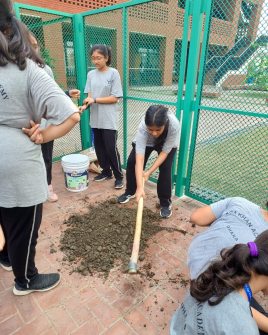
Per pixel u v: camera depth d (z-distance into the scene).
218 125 2.92
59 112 1.30
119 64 3.67
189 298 1.07
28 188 1.39
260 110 2.43
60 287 1.95
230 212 1.39
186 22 2.59
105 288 1.95
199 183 3.36
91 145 4.46
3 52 1.14
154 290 1.95
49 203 3.07
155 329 1.66
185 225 2.72
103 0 8.27
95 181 3.71
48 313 1.75
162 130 2.25
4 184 1.34
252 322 0.89
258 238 0.94
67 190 3.41
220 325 0.87
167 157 2.61
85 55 3.90
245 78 2.46
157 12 2.81
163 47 2.92
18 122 1.29
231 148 3.06
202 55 2.61
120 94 3.13
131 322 1.70
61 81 4.29
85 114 4.29
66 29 3.93
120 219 2.72
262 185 3.08
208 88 2.71
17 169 1.32
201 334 0.93
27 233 1.57
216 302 0.90
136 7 3.03
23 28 1.21
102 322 1.69
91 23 3.73
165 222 2.77
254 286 0.95
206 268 1.09
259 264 0.87
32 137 1.35
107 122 3.17
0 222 1.54
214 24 2.49
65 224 2.68
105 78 3.09
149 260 2.24
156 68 3.06
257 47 2.33
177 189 3.29
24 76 1.21
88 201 3.15
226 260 0.94
